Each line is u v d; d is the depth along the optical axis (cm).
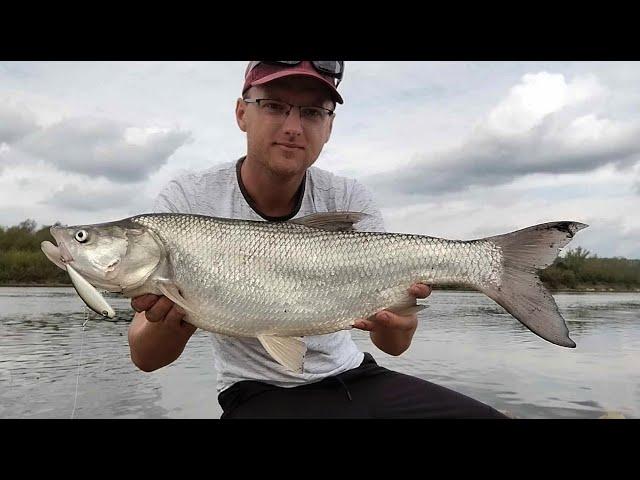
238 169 90
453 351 197
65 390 133
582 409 128
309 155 83
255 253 76
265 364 85
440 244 79
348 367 91
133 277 74
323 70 82
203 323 76
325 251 77
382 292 79
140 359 83
